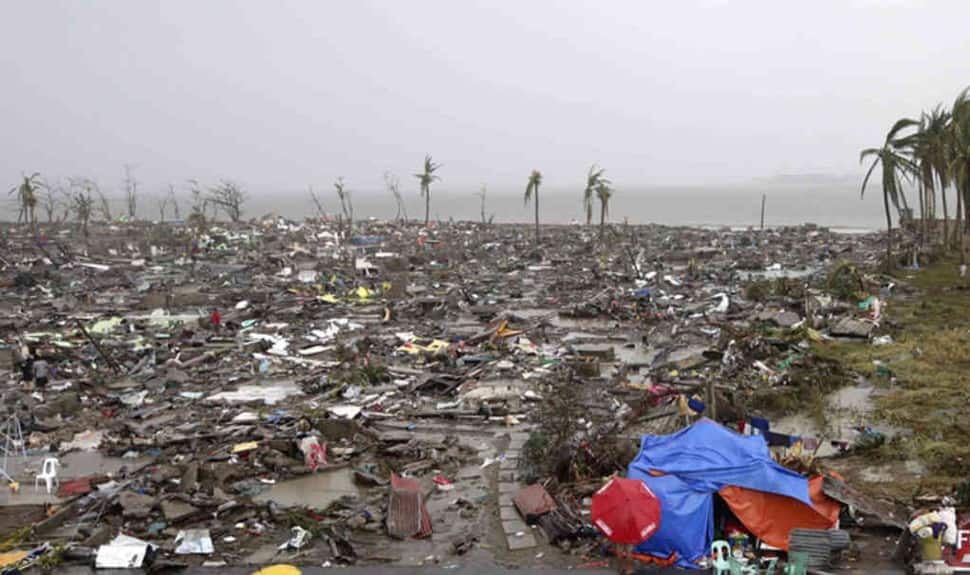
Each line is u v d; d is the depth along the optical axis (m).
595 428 24.81
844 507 18.58
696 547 17.22
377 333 45.69
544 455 23.28
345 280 65.62
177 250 87.62
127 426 28.09
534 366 36.72
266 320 49.59
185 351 40.31
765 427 23.25
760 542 17.45
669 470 18.66
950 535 16.44
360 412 29.38
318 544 18.72
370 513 20.19
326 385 33.84
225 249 88.00
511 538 18.69
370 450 25.86
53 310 52.09
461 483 22.86
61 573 17.17
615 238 97.25
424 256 80.62
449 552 18.08
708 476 18.34
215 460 24.41
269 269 73.31
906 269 63.81
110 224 124.56
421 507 20.19
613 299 53.19
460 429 28.11
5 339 42.44
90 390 33.50
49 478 22.09
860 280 52.78
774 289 53.53
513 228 121.19
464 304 55.94
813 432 26.88
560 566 17.17
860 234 100.12
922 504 19.88
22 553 17.81
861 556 17.17
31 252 81.81
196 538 18.48
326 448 25.30
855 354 37.03
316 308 53.56
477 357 38.09
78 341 41.47
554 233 110.62
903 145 68.62
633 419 26.08
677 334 43.44
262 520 20.06
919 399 29.61
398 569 17.17
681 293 56.75
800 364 34.50
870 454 24.08
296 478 23.39
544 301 56.72
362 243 96.88
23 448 26.09
